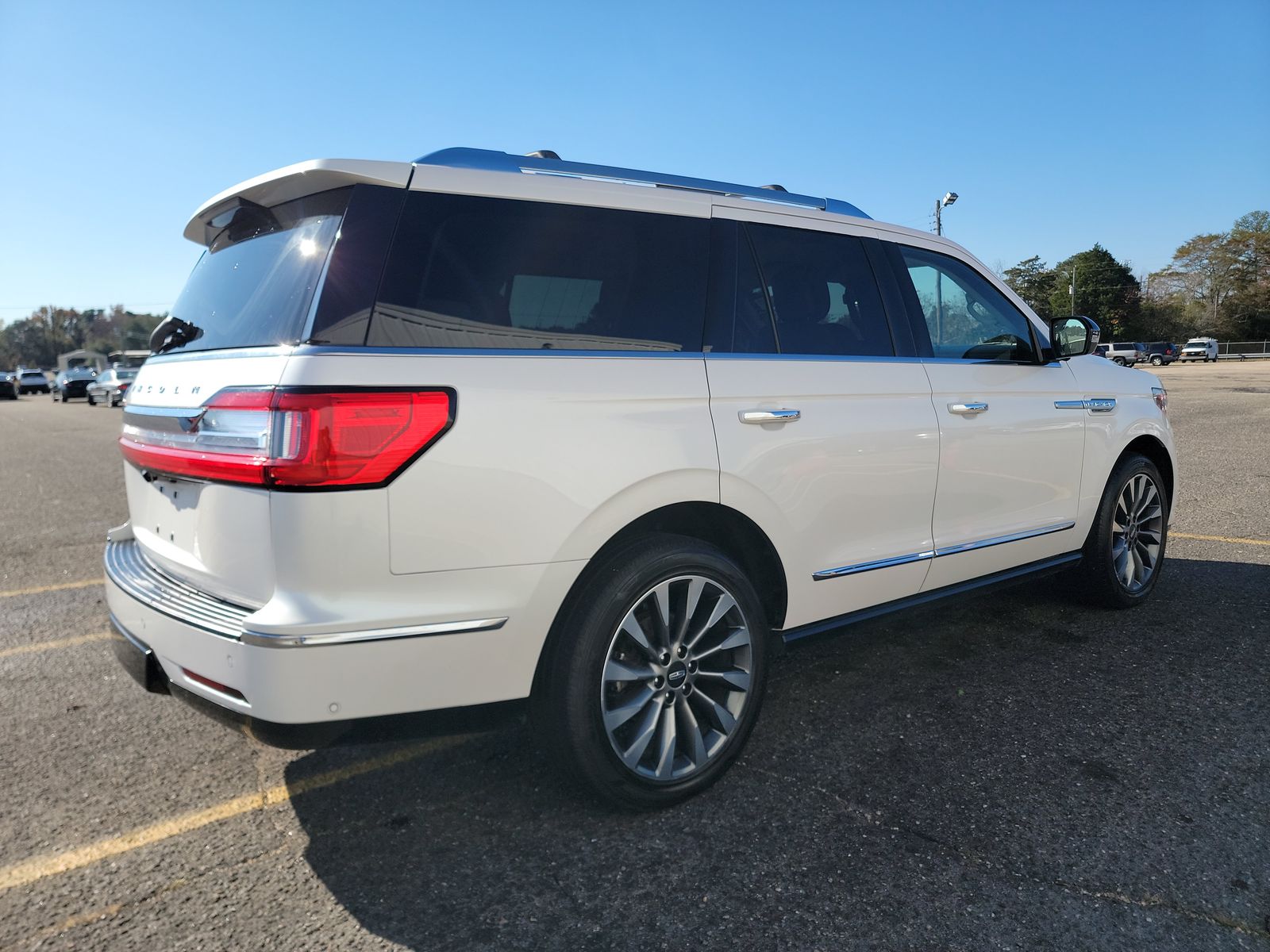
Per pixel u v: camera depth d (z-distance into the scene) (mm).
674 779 2570
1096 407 4094
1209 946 1958
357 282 2154
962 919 2061
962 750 2934
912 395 3273
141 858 2400
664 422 2533
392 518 2078
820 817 2531
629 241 2658
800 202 3271
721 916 2100
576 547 2350
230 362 2221
